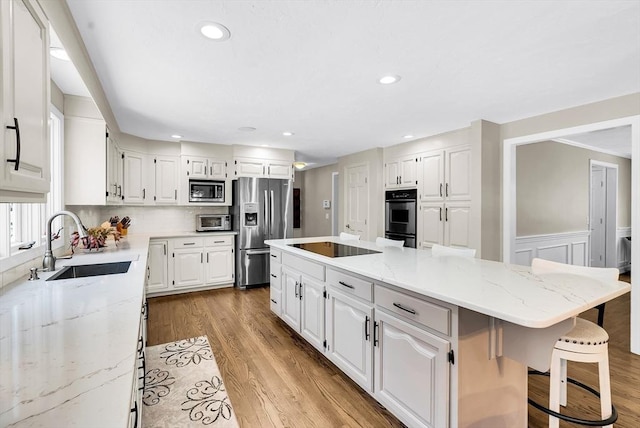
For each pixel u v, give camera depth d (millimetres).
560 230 4770
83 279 1774
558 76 2346
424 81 2430
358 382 2037
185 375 2318
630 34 1781
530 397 2074
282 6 1518
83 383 746
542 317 1099
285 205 5086
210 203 4738
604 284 1540
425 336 1531
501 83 2471
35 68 1133
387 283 1780
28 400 675
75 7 1520
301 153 5586
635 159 2676
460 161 3787
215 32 1746
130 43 1863
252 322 3387
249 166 4934
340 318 2223
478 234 3520
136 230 4520
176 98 2768
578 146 4973
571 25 1691
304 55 2014
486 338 1489
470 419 1449
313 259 2549
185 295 4398
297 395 2082
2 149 881
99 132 2674
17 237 1959
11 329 1067
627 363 2527
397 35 1784
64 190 2555
